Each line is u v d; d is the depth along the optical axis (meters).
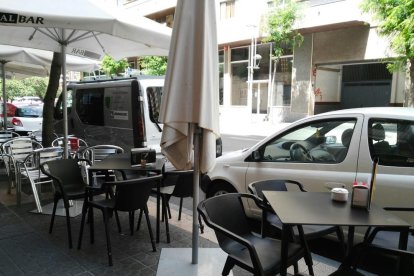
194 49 2.95
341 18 15.05
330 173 3.94
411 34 9.26
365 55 15.74
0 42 5.53
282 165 4.38
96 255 3.82
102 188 3.79
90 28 4.02
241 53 21.03
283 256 2.59
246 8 19.41
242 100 21.33
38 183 5.30
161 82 6.89
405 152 3.51
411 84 10.92
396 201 3.46
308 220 2.49
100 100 7.48
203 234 4.43
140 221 4.56
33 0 3.99
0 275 3.37
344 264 2.66
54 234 4.36
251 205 4.67
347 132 3.96
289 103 18.88
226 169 4.97
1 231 4.42
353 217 2.57
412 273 2.66
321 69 17.98
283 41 17.12
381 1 10.14
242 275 3.41
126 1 28.81
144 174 5.18
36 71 10.37
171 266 3.52
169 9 25.30
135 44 6.10
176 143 3.21
